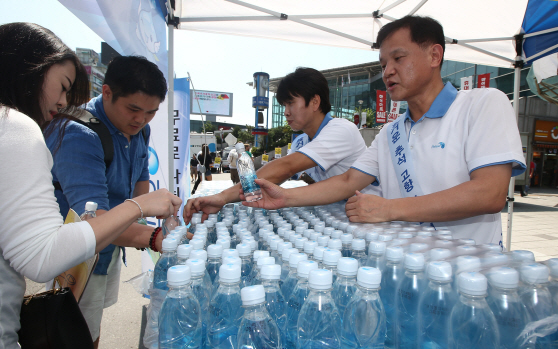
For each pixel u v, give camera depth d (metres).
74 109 1.30
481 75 6.31
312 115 2.09
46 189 0.76
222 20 2.86
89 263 1.03
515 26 3.15
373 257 0.97
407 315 0.83
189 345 0.78
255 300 0.68
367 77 33.84
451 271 0.75
